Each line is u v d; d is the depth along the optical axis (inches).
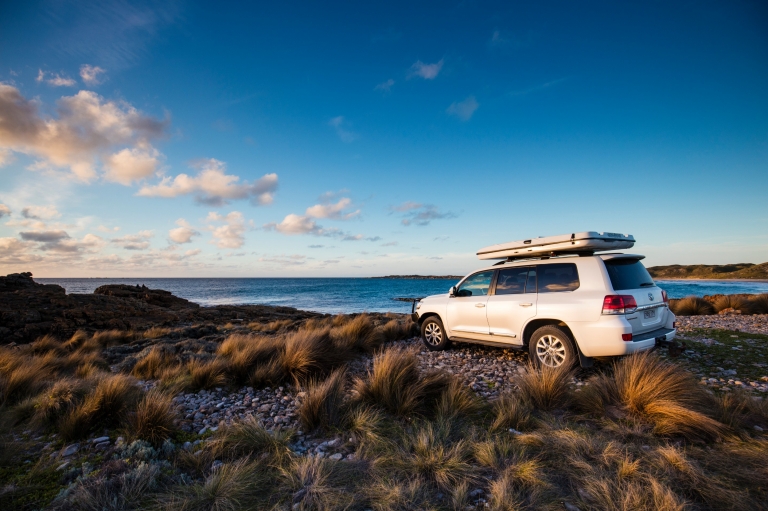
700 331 339.6
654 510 88.4
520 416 145.2
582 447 120.3
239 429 137.3
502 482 99.3
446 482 104.8
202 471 117.1
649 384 150.9
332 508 93.4
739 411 142.3
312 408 153.3
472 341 275.3
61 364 288.8
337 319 545.0
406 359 194.2
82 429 146.0
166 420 146.4
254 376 219.3
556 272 228.2
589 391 163.9
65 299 744.3
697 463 108.8
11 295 719.7
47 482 113.4
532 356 229.8
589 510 91.5
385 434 141.2
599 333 197.5
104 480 106.3
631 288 207.9
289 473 110.8
